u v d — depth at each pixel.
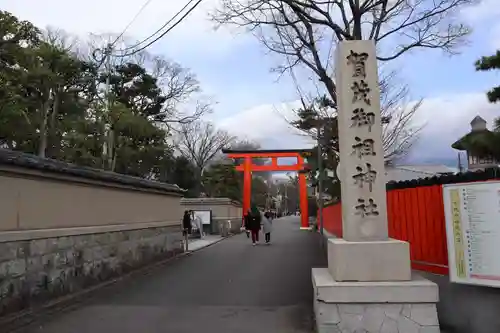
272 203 92.56
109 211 10.68
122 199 11.57
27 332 6.15
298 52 14.10
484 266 6.18
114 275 10.78
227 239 27.84
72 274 8.70
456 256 6.45
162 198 15.26
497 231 6.12
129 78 34.59
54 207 8.10
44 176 7.68
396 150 20.09
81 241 9.14
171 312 7.46
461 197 6.42
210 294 9.06
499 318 5.89
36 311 7.16
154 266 13.46
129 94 35.00
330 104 19.67
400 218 10.19
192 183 45.47
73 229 8.76
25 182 7.20
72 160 23.94
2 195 6.61
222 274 11.97
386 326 5.53
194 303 8.19
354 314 5.58
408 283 5.66
